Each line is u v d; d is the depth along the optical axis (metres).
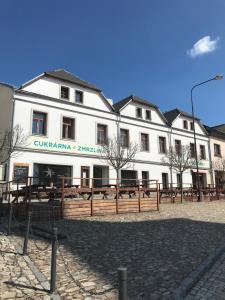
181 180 35.03
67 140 28.06
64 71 30.66
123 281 4.11
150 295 6.06
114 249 9.52
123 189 18.08
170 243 10.26
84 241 10.52
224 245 9.95
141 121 34.91
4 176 23.92
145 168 34.28
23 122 25.42
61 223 13.85
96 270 7.57
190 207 21.95
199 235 11.56
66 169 27.92
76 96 29.69
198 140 41.94
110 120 31.88
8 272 7.27
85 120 29.77
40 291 6.24
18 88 25.58
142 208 18.25
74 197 17.66
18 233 11.76
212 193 31.55
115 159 29.95
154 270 7.54
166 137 37.50
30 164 25.36
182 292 6.07
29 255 8.77
